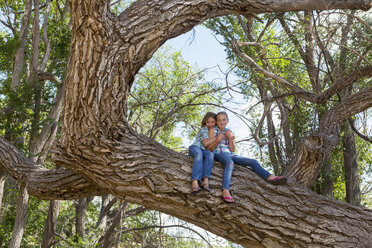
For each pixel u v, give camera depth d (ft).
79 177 18.11
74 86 14.47
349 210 15.96
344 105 20.51
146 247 38.27
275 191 15.53
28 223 40.32
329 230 15.17
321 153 18.88
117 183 15.29
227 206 14.89
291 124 30.55
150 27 15.10
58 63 40.52
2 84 41.27
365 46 25.18
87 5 13.38
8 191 39.73
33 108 35.24
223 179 15.03
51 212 38.06
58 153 15.93
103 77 14.44
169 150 15.94
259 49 35.24
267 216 15.05
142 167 15.08
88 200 51.80
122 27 14.70
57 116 37.93
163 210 15.84
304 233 15.06
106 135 15.25
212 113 16.33
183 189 14.80
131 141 15.58
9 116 33.63
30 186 19.35
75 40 14.20
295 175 18.98
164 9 15.43
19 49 36.94
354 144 38.55
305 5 18.89
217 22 35.47
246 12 18.38
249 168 16.53
